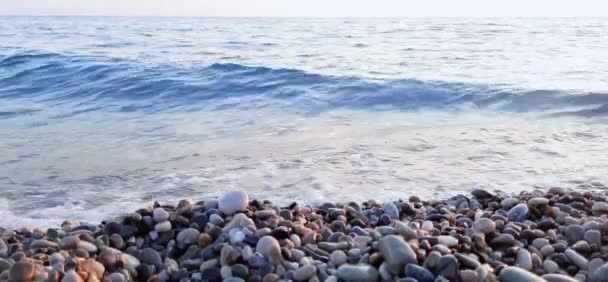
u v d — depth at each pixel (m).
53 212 1.81
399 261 1.15
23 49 7.78
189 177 2.15
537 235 1.37
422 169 2.21
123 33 12.35
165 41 9.52
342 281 1.16
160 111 3.86
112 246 1.37
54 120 3.57
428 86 4.23
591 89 3.89
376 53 7.11
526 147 2.55
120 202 1.89
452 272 1.12
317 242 1.36
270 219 1.45
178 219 1.44
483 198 1.77
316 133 2.95
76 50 7.56
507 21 18.98
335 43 8.90
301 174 2.15
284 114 3.61
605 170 2.16
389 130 3.01
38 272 1.16
